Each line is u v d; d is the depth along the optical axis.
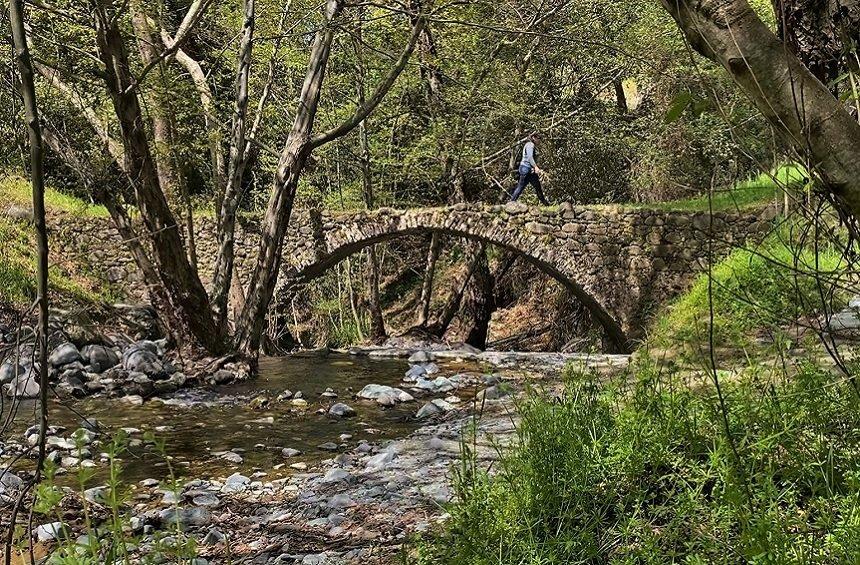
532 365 12.16
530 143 19.20
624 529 3.06
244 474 6.46
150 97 12.80
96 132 11.77
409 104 20.83
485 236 18.25
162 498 5.61
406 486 5.27
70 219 19.11
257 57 15.97
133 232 11.71
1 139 10.25
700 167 20.34
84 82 11.23
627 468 3.46
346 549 4.16
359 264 26.06
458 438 6.52
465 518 3.39
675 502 3.31
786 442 3.33
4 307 13.63
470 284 22.91
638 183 22.64
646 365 4.55
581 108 21.61
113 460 2.14
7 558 2.28
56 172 19.80
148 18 12.27
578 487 3.38
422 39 18.30
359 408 9.38
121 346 12.75
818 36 2.70
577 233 17.53
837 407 3.56
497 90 19.56
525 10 18.27
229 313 19.34
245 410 9.41
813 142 2.14
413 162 20.53
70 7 11.09
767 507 2.89
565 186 23.97
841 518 2.70
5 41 7.48
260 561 4.15
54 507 2.27
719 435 3.48
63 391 10.02
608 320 17.64
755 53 2.16
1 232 17.09
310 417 8.91
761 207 14.88
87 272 18.98
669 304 16.30
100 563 2.23
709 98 2.36
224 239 12.62
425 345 19.09
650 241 16.91
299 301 26.27
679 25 2.28
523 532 3.23
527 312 25.69
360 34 15.06
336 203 22.23
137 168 11.12
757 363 4.34
